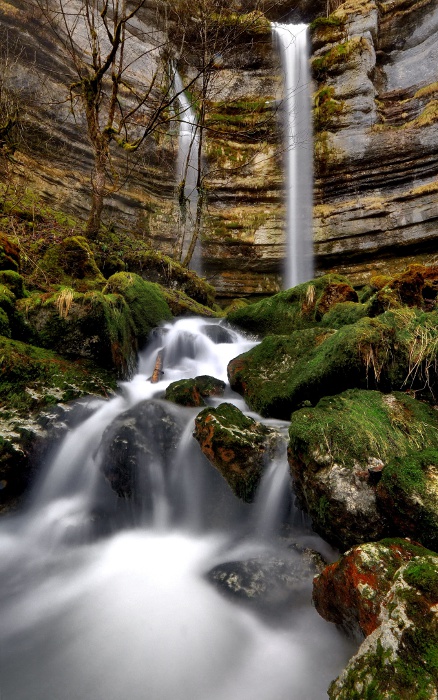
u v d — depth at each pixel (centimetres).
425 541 212
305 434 278
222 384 492
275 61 1562
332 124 1423
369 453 258
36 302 484
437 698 128
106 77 1281
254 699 191
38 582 281
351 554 202
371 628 176
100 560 303
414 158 1305
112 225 1098
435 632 143
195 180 1454
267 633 227
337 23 1470
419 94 1345
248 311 739
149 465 354
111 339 500
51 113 1138
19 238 666
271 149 1492
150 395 493
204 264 1437
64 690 199
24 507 351
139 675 208
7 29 1069
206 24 1073
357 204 1349
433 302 498
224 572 267
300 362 438
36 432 366
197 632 232
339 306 572
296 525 310
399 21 1438
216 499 343
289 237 1431
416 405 311
